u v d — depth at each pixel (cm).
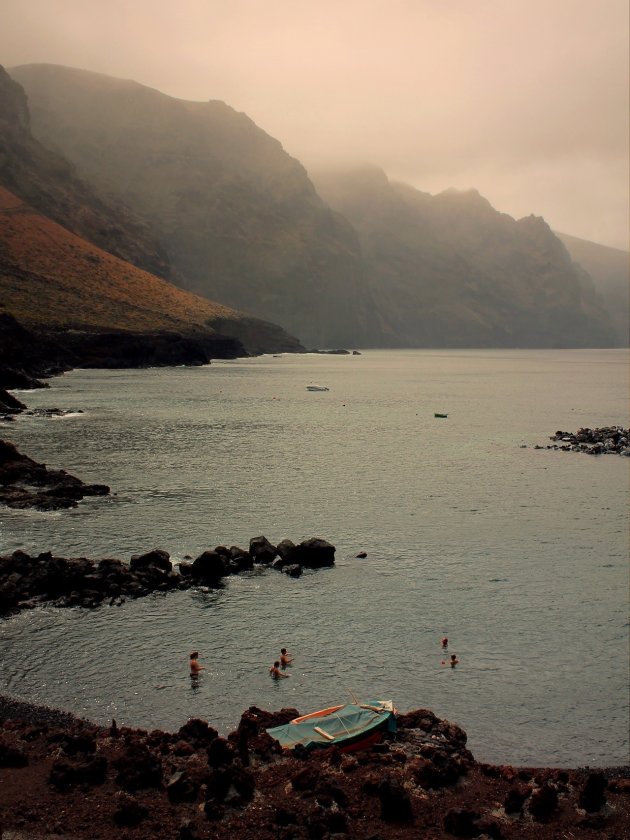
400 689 3017
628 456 8888
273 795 2039
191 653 3278
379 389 19100
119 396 14638
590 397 17738
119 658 3209
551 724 2788
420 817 2002
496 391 19212
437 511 5966
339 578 4281
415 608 3862
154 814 1941
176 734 2423
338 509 5947
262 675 3095
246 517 5603
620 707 2919
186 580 4112
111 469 7344
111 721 2706
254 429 10756
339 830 1903
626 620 3756
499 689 3036
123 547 4750
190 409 12925
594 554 4862
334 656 3288
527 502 6338
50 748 2312
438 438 10306
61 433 9581
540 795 2067
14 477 6300
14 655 3212
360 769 2220
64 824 1891
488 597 4044
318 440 9850
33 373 18025
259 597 3947
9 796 2012
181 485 6669
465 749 2473
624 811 2098
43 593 3853
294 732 2405
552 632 3597
